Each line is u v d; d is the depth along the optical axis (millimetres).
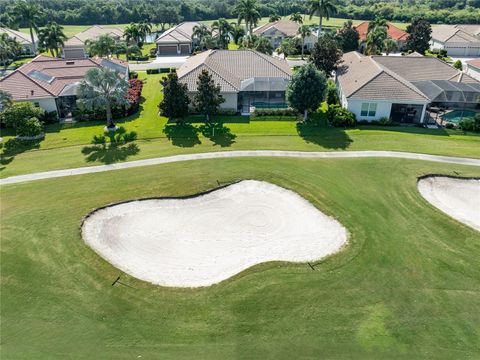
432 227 28156
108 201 31547
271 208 30906
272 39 101062
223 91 51594
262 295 22297
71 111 53625
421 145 41594
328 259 25172
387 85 48219
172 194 32562
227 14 164250
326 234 27656
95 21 153625
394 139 43125
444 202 31812
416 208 30344
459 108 53906
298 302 21766
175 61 90688
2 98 44500
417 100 46719
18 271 24000
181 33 102000
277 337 19641
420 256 25281
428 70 58438
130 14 155250
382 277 23562
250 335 19781
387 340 19484
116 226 28859
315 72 45906
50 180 35250
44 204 31203
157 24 149125
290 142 42719
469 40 94000
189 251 26531
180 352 18891
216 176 35281
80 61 62875
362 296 22172
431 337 19688
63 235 27297
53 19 148250
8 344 19312
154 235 28078
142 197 32125
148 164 38031
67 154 40969
